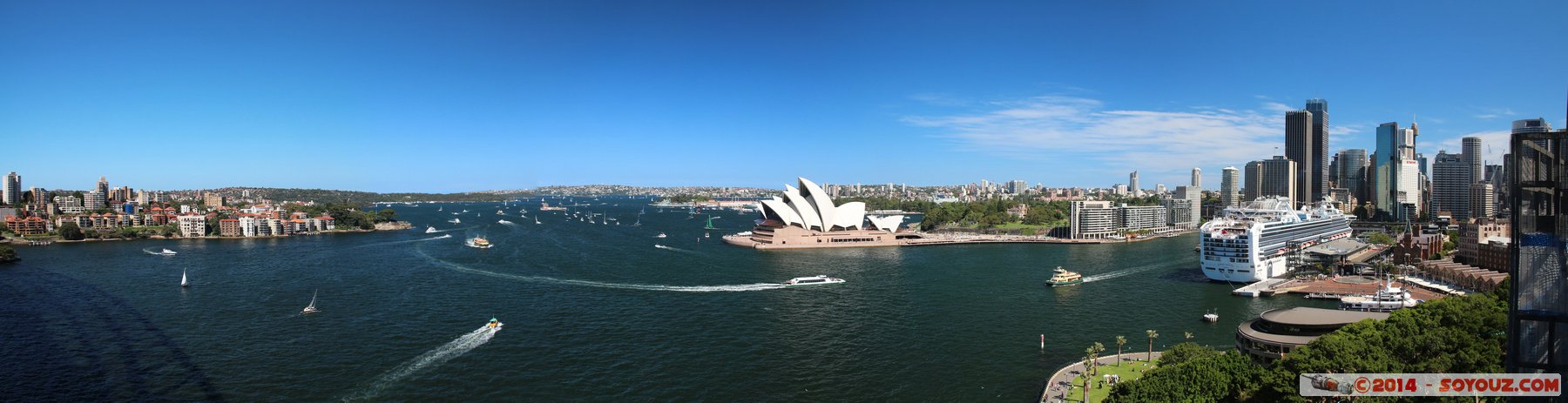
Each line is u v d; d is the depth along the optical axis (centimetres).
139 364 13175
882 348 14538
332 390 11825
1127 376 12112
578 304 18925
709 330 16000
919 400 11588
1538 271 6569
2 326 16188
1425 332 10838
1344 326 12575
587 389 11962
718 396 11712
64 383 12094
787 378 12644
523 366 13175
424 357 13675
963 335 15612
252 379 12369
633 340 15012
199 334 15350
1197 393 9569
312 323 16450
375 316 17225
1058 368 13188
